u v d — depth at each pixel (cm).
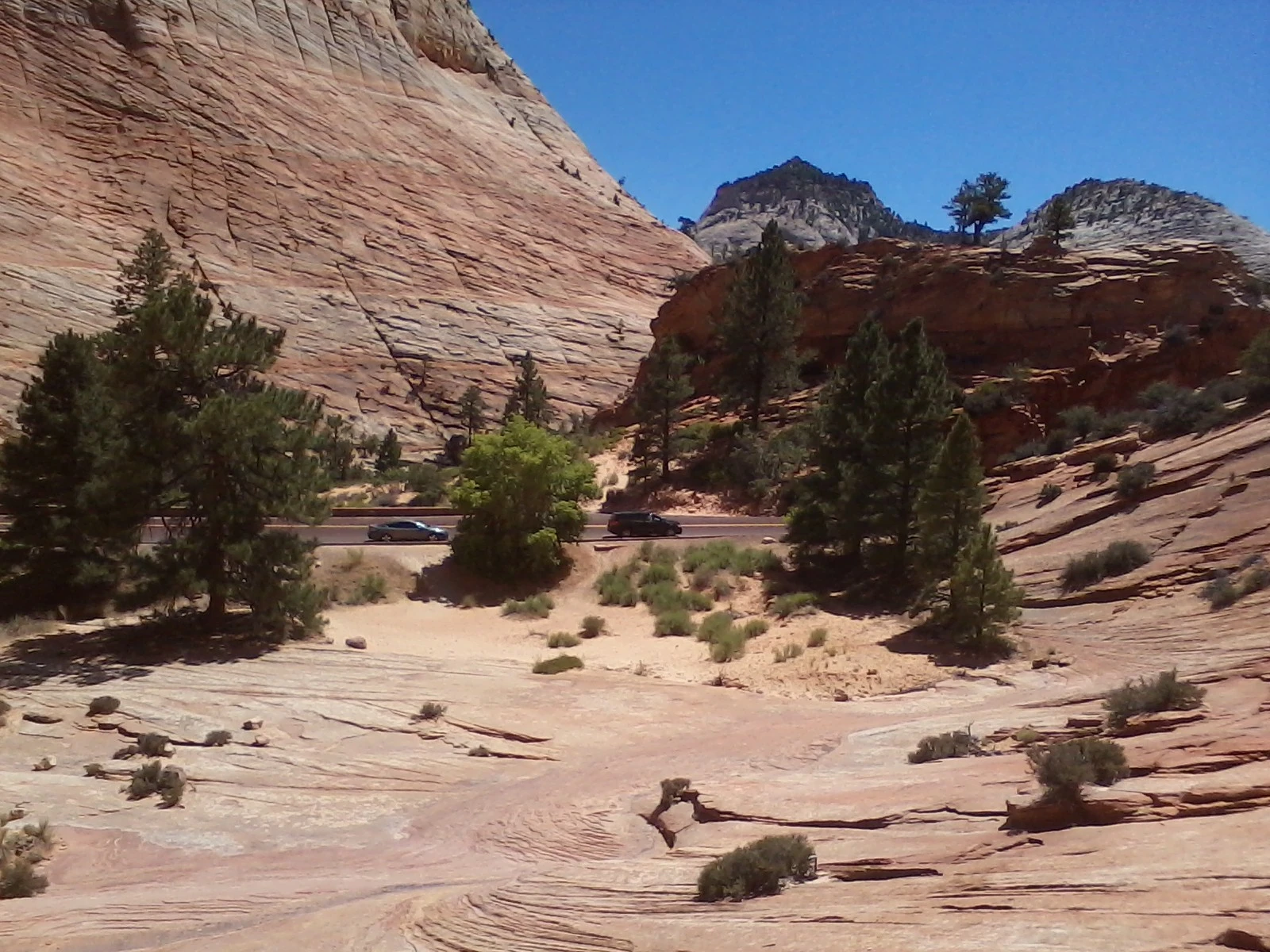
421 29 14675
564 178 14588
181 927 1091
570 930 904
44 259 7838
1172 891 700
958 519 2817
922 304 5672
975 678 2241
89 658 2441
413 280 10538
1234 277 5316
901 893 830
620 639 3025
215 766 1806
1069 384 4875
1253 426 3122
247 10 11425
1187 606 2303
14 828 1506
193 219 9194
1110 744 1059
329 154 10950
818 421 3975
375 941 955
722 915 872
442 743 1956
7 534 3031
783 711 2134
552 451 3738
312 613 2783
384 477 6384
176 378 2744
